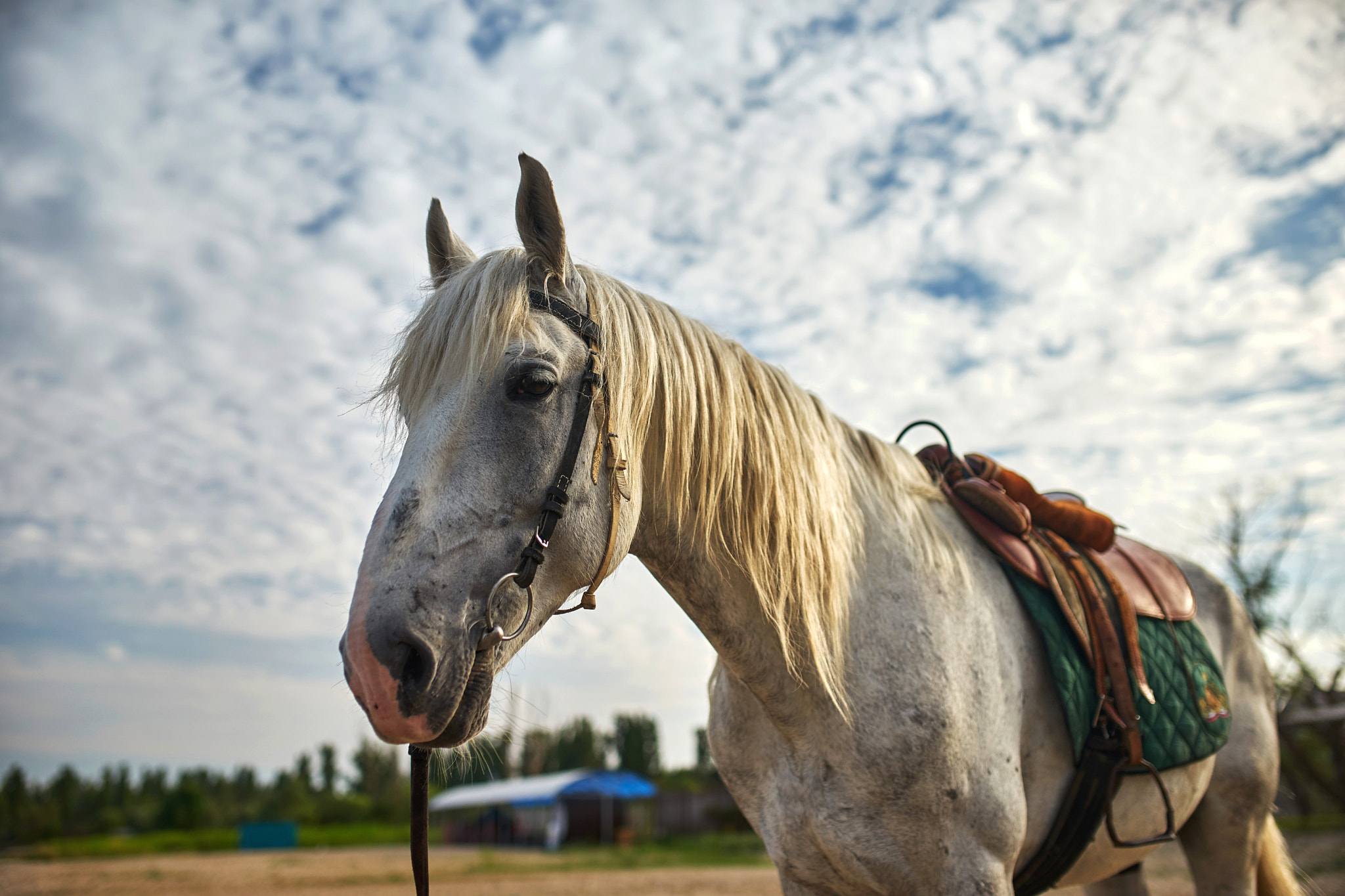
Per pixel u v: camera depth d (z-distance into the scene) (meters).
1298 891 2.20
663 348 1.53
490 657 1.22
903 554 1.67
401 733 1.09
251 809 54.75
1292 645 11.72
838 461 1.76
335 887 13.70
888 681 1.52
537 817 29.70
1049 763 1.65
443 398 1.28
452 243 1.66
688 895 10.89
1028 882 1.71
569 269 1.47
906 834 1.47
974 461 2.05
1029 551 1.81
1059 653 1.67
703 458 1.52
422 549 1.16
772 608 1.52
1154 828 1.85
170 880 15.56
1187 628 2.03
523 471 1.28
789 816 1.61
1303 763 10.70
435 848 31.58
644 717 55.28
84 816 59.84
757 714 1.73
